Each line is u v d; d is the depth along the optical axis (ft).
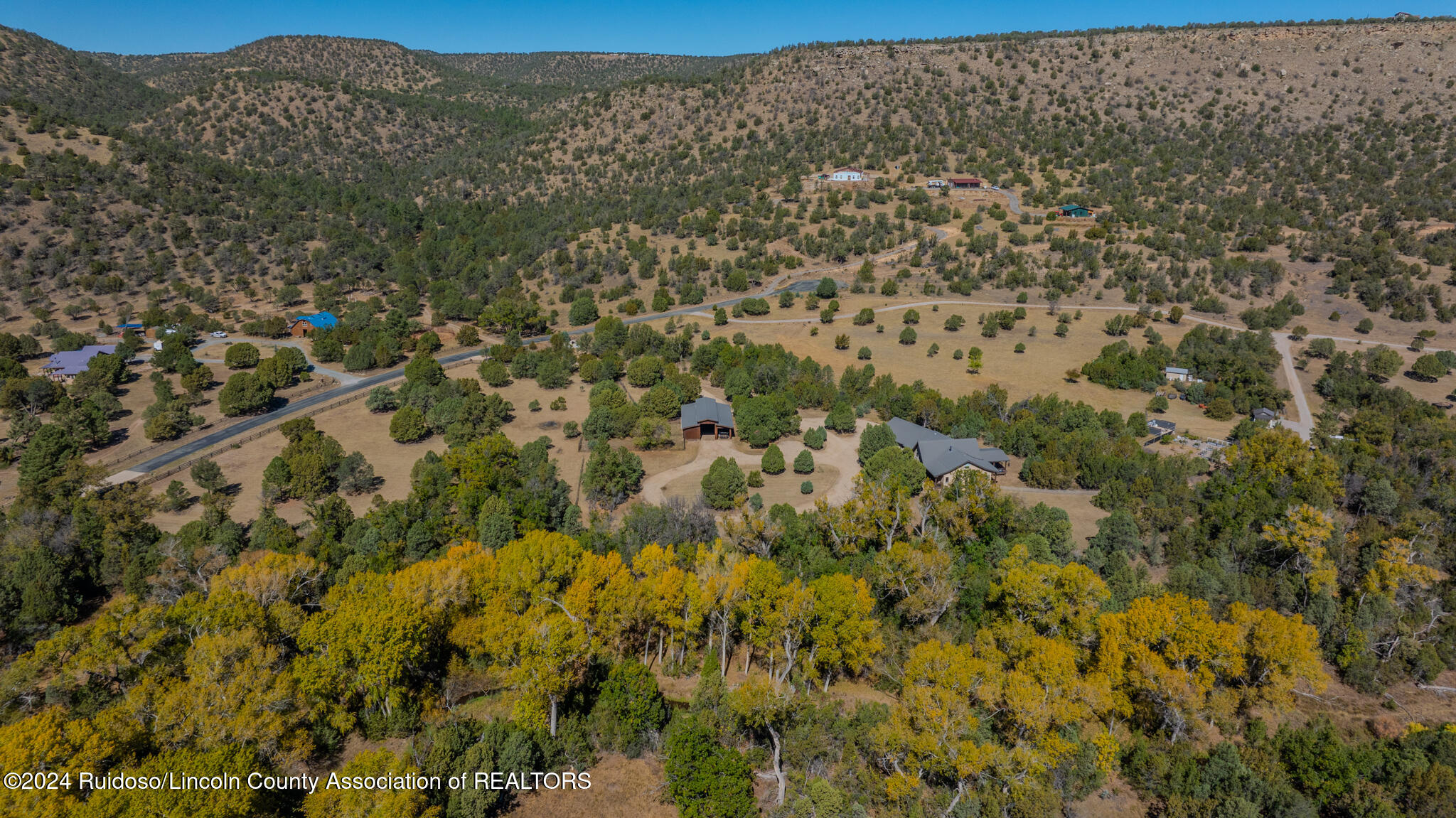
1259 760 154.40
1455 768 150.92
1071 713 145.07
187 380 392.27
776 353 452.76
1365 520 263.08
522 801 139.13
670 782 138.41
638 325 493.77
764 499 292.81
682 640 188.44
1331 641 206.90
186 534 222.28
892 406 375.66
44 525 221.46
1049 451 324.60
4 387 353.51
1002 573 204.85
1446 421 369.09
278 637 165.07
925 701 143.23
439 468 278.46
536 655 145.59
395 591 162.20
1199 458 323.16
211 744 127.24
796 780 145.69
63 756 119.44
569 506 262.06
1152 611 174.81
